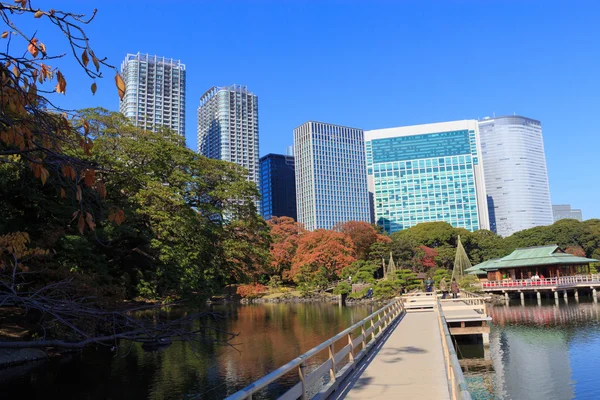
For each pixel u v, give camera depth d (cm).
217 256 2744
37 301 434
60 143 463
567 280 5509
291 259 7631
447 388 953
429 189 18562
